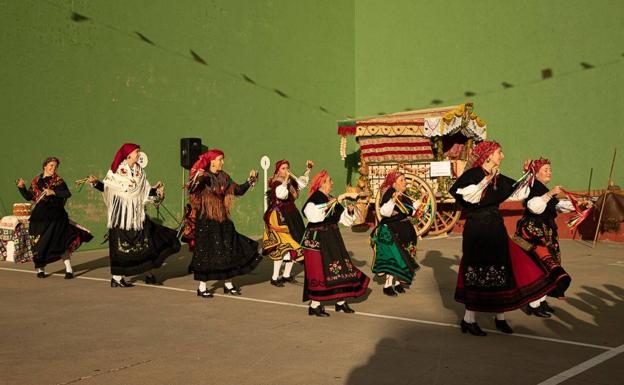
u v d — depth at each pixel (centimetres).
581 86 1523
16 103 1090
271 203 832
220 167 755
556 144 1557
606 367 461
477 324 565
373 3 1816
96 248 1202
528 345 522
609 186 1330
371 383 426
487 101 1647
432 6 1722
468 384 423
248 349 511
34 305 689
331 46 1753
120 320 617
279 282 824
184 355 493
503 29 1619
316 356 491
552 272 607
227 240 744
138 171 804
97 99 1202
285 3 1599
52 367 461
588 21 1509
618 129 1479
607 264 988
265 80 1541
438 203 1421
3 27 1073
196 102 1379
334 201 623
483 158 539
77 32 1171
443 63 1711
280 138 1581
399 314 644
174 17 1337
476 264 545
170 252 824
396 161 1406
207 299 728
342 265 631
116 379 434
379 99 1811
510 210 1400
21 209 1061
